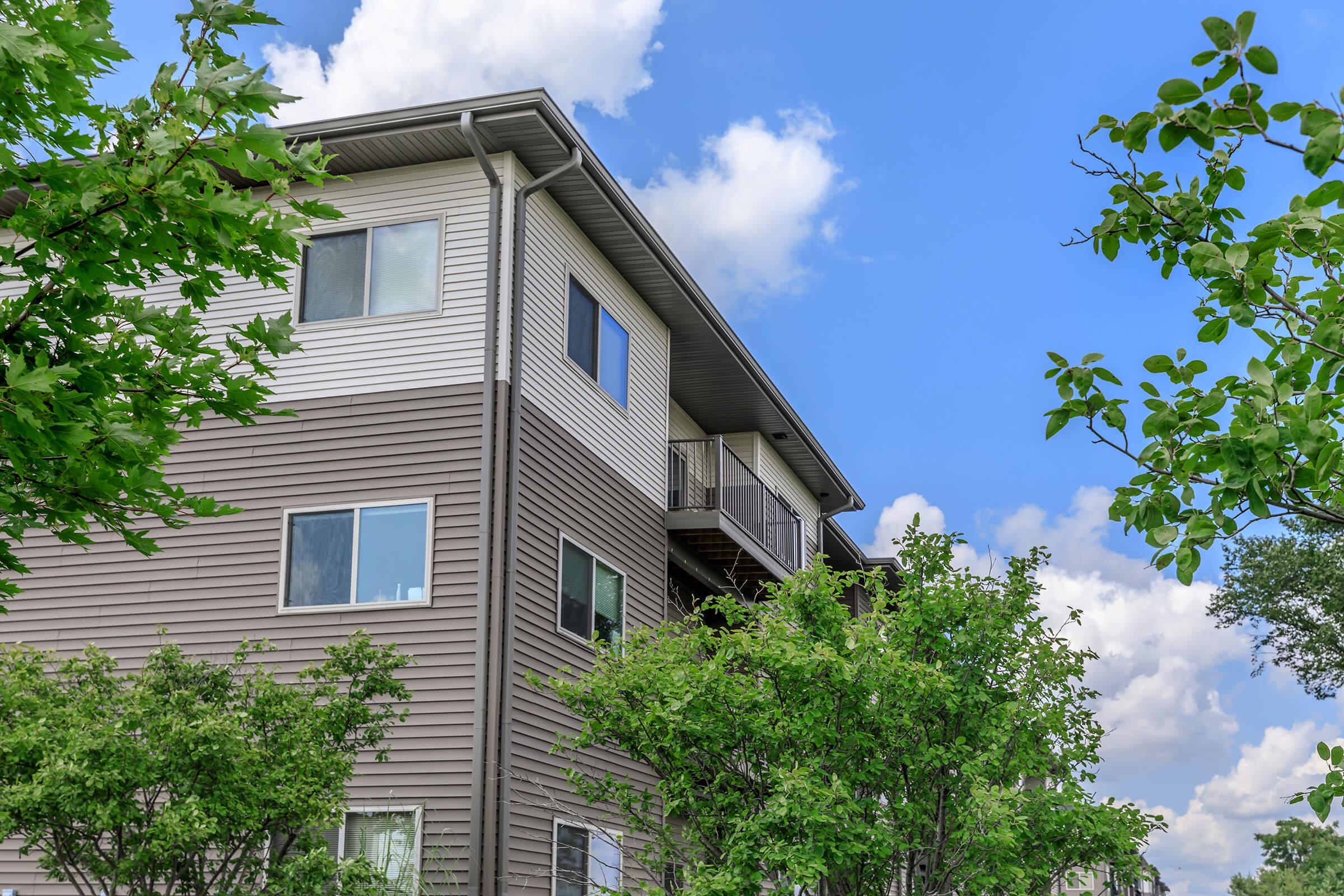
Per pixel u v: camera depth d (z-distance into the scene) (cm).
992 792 823
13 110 480
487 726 1184
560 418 1398
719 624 2055
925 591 940
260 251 575
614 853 1398
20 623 1349
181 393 586
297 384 1338
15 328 529
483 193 1338
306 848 946
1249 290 420
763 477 2162
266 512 1312
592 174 1382
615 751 1436
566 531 1380
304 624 1268
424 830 1174
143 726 866
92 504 566
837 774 877
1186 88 380
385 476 1284
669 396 1758
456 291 1316
